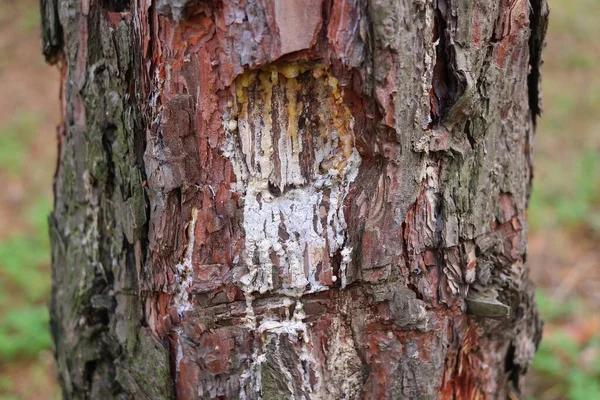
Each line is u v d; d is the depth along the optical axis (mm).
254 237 705
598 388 1179
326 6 654
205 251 708
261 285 709
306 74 682
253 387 724
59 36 792
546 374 1216
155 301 734
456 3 679
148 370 738
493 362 800
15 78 2924
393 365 729
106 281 783
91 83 744
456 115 696
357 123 688
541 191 1927
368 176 700
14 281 1651
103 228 777
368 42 654
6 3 3412
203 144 692
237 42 665
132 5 705
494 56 709
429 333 727
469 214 728
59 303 847
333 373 732
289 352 719
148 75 697
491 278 767
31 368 1403
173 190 697
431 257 723
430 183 711
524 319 814
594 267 1611
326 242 707
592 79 2684
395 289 713
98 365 810
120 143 722
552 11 3236
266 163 701
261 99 690
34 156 2359
